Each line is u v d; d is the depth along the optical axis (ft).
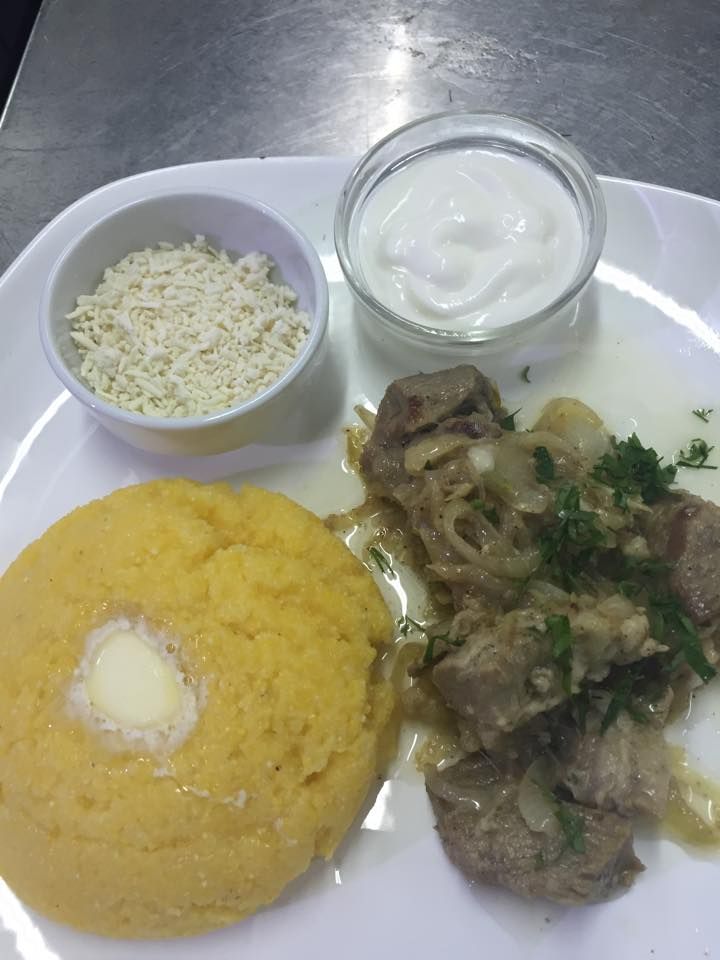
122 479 0.76
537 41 1.04
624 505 0.66
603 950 0.59
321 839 0.60
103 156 1.00
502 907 0.60
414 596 0.71
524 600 0.64
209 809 0.57
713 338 0.79
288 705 0.58
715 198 0.93
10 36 1.11
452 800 0.62
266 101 1.02
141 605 0.61
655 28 1.04
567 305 0.74
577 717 0.62
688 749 0.65
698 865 0.61
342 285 0.82
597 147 0.97
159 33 1.07
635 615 0.61
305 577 0.64
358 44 1.05
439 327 0.75
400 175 0.80
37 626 0.62
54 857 0.58
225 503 0.68
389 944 0.59
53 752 0.58
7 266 0.94
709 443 0.76
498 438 0.68
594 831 0.59
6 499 0.75
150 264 0.77
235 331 0.74
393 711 0.65
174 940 0.60
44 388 0.78
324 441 0.77
